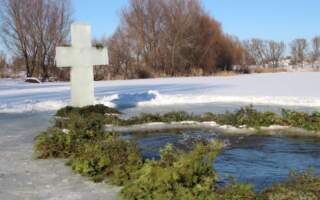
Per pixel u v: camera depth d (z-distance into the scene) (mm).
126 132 11328
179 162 5645
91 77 14750
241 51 69312
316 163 7668
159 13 59094
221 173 6973
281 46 102312
